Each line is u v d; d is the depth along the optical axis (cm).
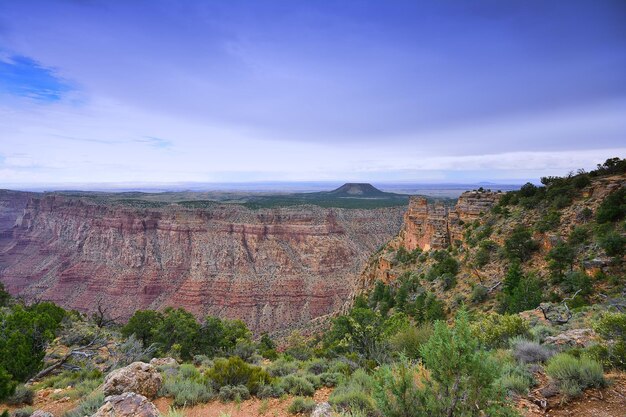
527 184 5219
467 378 662
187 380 1311
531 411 839
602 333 1131
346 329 2620
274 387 1282
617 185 3847
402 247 7306
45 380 1802
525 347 1212
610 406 828
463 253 5084
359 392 1041
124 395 910
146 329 3044
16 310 1941
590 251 3319
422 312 4034
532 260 3925
